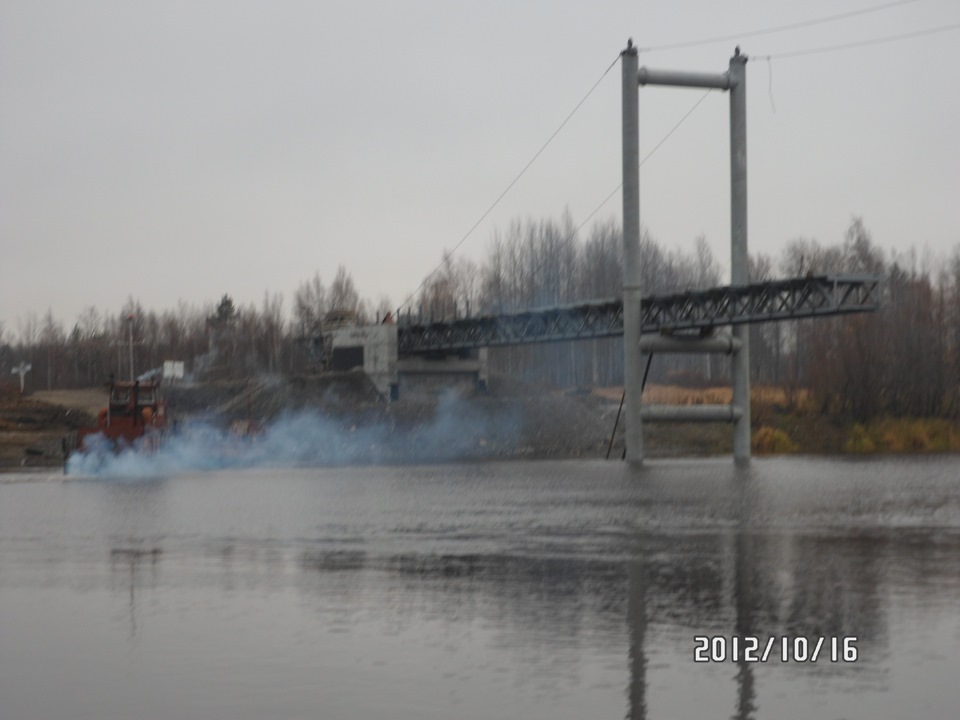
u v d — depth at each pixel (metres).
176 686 23.30
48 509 62.31
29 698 22.66
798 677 23.48
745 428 104.94
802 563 38.41
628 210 100.38
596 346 184.62
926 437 129.25
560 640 26.66
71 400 148.38
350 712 21.45
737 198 102.06
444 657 25.22
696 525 51.81
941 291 146.12
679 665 24.39
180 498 70.19
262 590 33.97
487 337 125.81
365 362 141.50
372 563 39.47
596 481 84.56
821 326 142.00
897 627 27.70
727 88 102.62
